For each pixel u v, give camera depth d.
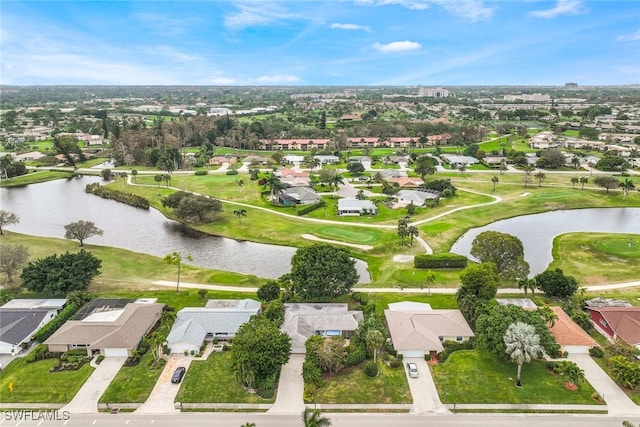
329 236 134.88
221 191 192.50
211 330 80.00
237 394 65.38
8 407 63.00
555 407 62.25
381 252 122.25
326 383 67.81
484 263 91.81
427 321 80.75
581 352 75.00
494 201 174.38
